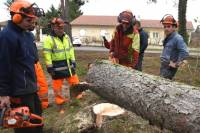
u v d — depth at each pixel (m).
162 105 2.78
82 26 33.69
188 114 2.57
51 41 3.87
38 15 2.61
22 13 2.49
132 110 3.20
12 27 2.51
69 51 3.99
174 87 2.79
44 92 2.89
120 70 3.44
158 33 33.62
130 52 3.80
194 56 10.93
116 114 3.07
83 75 6.50
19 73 2.53
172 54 3.70
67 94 4.79
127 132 2.99
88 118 3.21
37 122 2.69
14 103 2.56
